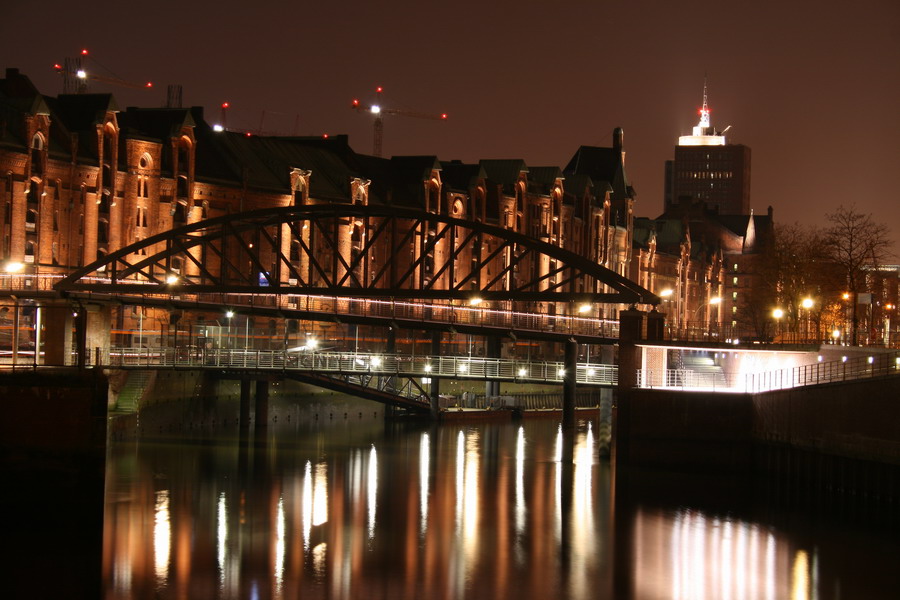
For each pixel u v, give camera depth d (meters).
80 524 67.12
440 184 154.38
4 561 61.53
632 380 90.56
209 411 113.69
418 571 61.56
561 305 173.88
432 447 102.50
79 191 112.81
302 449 97.69
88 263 113.19
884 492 72.69
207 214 124.44
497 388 136.00
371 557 63.75
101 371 68.62
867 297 113.69
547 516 73.88
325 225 137.00
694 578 61.53
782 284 144.00
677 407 88.44
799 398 81.38
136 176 117.56
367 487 81.44
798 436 81.50
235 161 129.75
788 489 82.31
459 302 152.88
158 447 94.88
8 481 67.12
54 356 92.81
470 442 107.00
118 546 64.44
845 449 76.38
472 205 158.62
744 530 70.75
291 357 105.56
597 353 158.88
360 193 143.38
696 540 68.62
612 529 70.75
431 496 79.00
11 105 109.38
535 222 171.62
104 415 68.19
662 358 93.62
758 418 86.56
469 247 157.62
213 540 66.00
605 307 189.12
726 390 95.00
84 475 67.44
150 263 92.56
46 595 56.69
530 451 101.69
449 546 66.38
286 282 132.25
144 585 58.31
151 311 117.12
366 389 118.25
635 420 89.25
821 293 134.00
